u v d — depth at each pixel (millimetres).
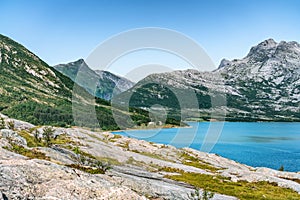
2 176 18125
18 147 44969
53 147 51375
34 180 18766
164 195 29016
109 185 20781
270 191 52750
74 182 19719
